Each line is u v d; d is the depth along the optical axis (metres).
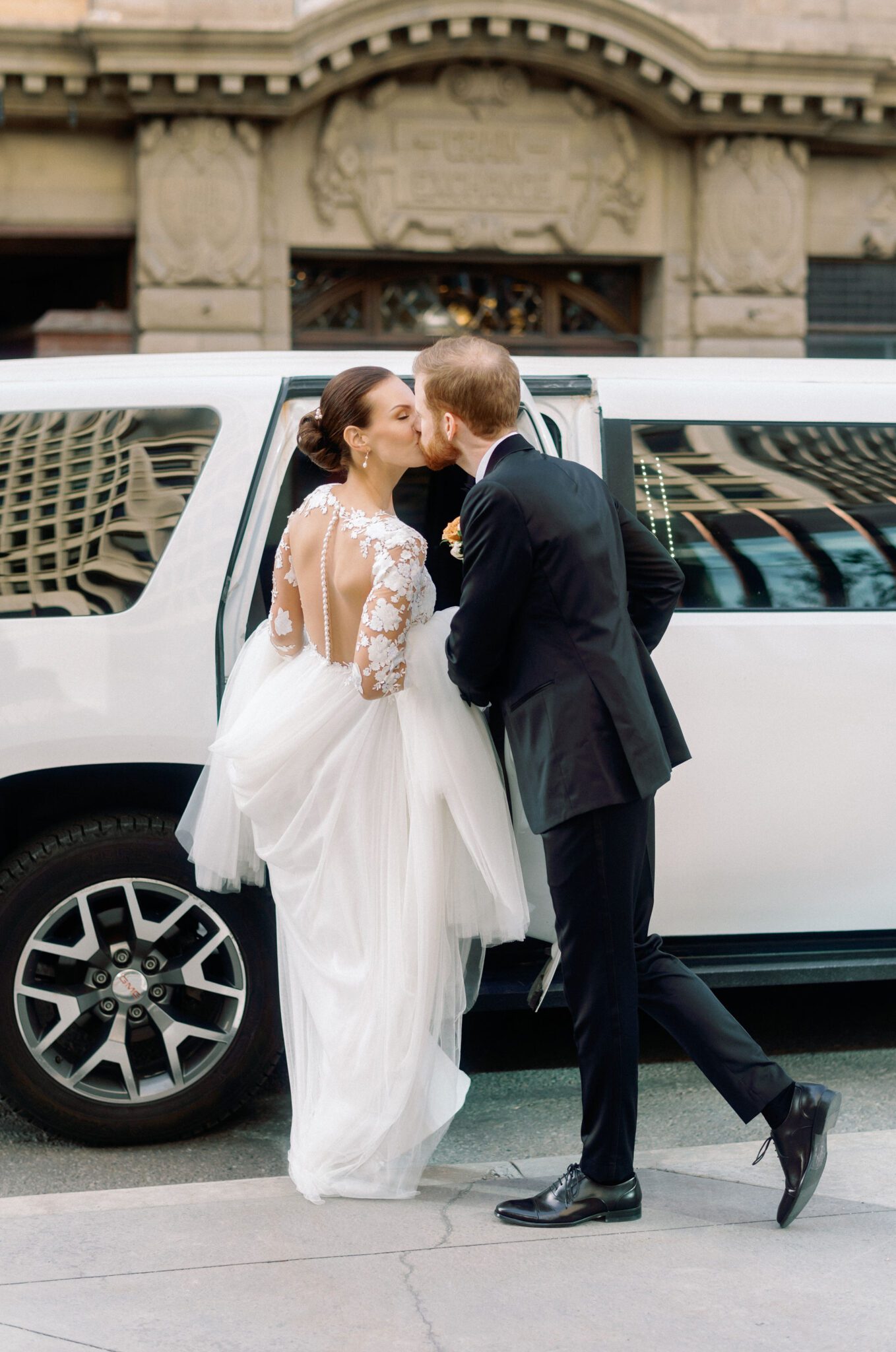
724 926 3.56
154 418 3.47
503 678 2.79
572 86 10.84
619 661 2.67
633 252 11.13
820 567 3.65
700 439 3.66
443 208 10.75
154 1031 3.40
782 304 11.28
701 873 3.52
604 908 2.71
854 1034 4.18
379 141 10.59
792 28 10.95
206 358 3.64
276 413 3.46
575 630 2.67
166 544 3.39
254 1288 2.53
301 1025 3.05
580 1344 2.32
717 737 3.51
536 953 3.46
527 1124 3.53
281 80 10.00
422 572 2.86
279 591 3.03
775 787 3.54
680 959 3.56
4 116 10.06
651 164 11.11
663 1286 2.52
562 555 2.66
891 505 3.74
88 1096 3.32
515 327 11.37
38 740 3.27
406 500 3.82
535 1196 2.83
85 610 3.36
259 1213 2.86
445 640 2.95
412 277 11.14
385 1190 2.93
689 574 3.58
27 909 3.28
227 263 10.36
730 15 10.87
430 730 2.89
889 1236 2.71
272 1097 3.77
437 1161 3.31
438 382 2.74
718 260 11.13
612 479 3.56
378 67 10.34
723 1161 3.12
